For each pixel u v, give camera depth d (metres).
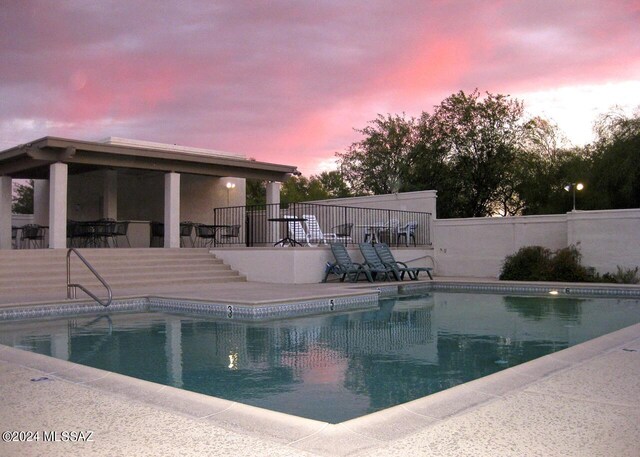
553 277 14.25
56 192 13.10
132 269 12.73
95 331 7.40
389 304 10.77
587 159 22.00
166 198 15.24
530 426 2.95
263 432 2.89
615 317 8.72
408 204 18.59
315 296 9.70
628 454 2.55
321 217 20.61
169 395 3.66
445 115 28.64
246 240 19.31
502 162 27.56
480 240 16.89
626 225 13.76
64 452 2.62
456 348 6.12
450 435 2.82
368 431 2.89
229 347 6.22
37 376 4.21
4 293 10.37
